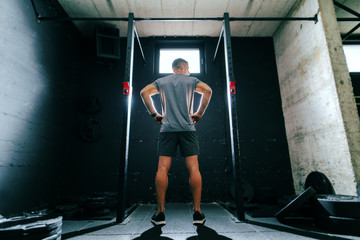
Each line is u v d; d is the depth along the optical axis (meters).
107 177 2.92
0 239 1.05
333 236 1.33
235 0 2.77
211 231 1.48
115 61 3.35
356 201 1.34
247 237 1.34
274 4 2.83
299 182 2.75
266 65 3.39
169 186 2.86
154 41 3.49
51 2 2.61
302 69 2.67
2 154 1.77
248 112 3.18
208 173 2.93
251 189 2.65
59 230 1.28
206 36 3.50
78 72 3.25
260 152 3.02
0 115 1.76
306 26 2.56
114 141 3.05
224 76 3.33
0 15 1.80
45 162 2.40
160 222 1.49
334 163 2.12
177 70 1.84
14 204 1.88
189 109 1.71
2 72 1.80
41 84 2.36
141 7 2.88
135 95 3.24
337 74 2.13
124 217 1.84
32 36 2.22
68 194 2.85
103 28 3.22
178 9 2.92
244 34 3.47
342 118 2.02
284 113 3.14
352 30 2.93
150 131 3.09
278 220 1.76
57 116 2.68
